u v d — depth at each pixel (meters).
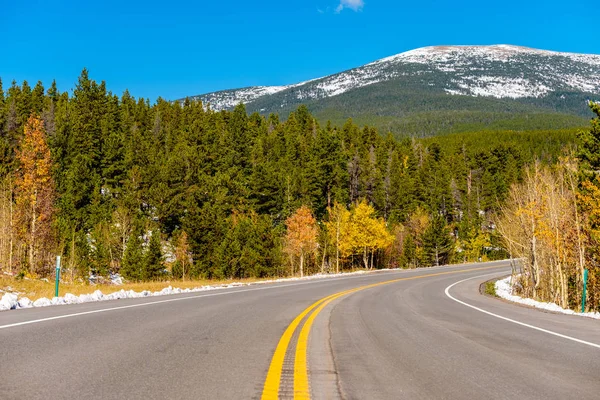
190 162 72.31
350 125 148.88
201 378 4.44
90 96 99.81
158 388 4.07
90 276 44.16
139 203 63.06
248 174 82.31
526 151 156.12
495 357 5.99
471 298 18.27
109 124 93.25
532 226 25.70
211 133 98.06
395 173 103.12
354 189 92.88
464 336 7.79
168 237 62.09
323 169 83.12
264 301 13.68
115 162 70.06
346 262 71.00
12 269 33.12
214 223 50.44
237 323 8.49
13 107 78.50
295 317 9.77
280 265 54.97
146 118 114.50
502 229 32.81
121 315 9.14
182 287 24.97
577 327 9.38
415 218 81.88
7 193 37.41
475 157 131.75
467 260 85.62
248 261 51.72
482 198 106.62
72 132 71.81
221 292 17.86
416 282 28.53
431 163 123.94
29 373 4.45
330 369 5.04
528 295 29.14
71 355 5.29
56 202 49.75
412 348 6.50
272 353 5.73
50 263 38.19
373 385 4.41
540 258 28.75
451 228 92.75
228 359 5.32
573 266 26.56
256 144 101.69
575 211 23.50
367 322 9.41
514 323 9.88
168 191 61.25
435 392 4.23
